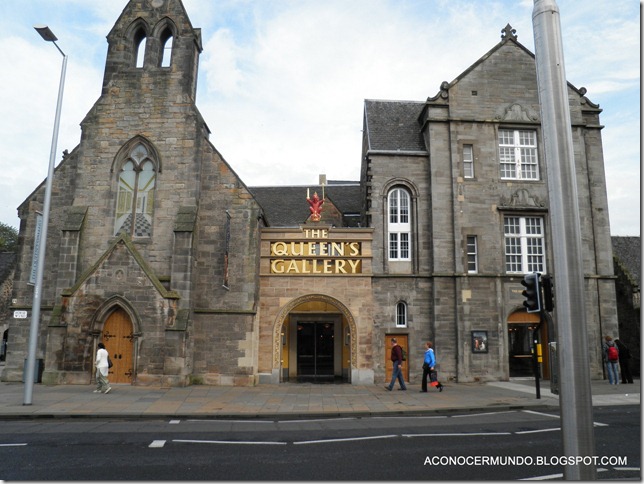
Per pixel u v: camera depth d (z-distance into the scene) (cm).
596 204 2669
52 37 1709
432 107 2678
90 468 897
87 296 2106
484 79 2720
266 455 999
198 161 2316
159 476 846
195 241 2255
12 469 888
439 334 2483
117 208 2316
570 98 2738
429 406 1694
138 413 1502
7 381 2275
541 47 685
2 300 4288
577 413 597
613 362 2322
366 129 2952
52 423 1398
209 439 1157
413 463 937
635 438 1177
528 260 2616
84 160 2331
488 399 1866
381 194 2633
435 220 2583
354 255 2467
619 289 3047
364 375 2350
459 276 2514
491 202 2611
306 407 1669
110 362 2111
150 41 2433
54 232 2403
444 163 2641
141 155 2358
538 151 2714
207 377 2209
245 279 2288
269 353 2373
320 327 2805
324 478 835
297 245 2470
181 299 2144
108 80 2398
